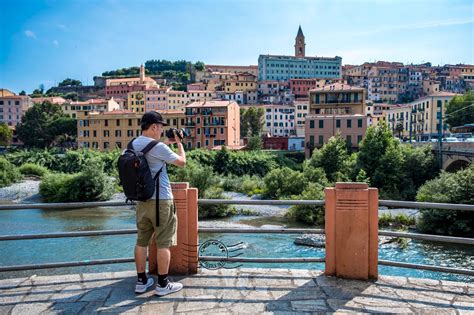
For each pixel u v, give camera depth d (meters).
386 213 29.91
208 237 22.12
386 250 19.50
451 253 18.94
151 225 4.64
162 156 4.46
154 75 195.38
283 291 4.70
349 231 5.08
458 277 15.00
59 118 103.38
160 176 4.53
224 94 136.38
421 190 28.81
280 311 4.17
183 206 5.22
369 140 41.53
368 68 162.62
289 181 40.50
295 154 68.88
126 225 28.08
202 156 57.62
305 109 117.06
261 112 109.00
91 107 121.94
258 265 16.75
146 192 4.34
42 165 57.84
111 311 4.16
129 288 4.80
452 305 4.34
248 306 4.29
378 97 148.88
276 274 5.27
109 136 85.69
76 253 19.05
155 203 4.47
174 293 4.64
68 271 15.93
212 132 82.94
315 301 4.42
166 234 4.57
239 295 4.58
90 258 18.12
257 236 22.56
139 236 4.65
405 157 41.09
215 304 4.34
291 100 132.62
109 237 22.38
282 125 117.69
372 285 4.90
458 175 25.48
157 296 4.55
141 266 4.66
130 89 151.88
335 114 68.25
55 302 4.40
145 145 4.49
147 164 4.39
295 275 5.23
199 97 137.38
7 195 43.69
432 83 141.38
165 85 176.75
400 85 151.00
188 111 84.38
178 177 37.12
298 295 4.58
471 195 23.88
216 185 38.47
